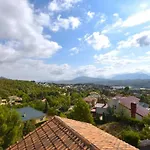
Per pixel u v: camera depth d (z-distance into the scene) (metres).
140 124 35.12
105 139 6.94
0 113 20.45
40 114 51.34
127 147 6.64
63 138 6.26
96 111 53.41
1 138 19.77
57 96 98.88
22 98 90.31
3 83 117.44
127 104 45.22
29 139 7.19
